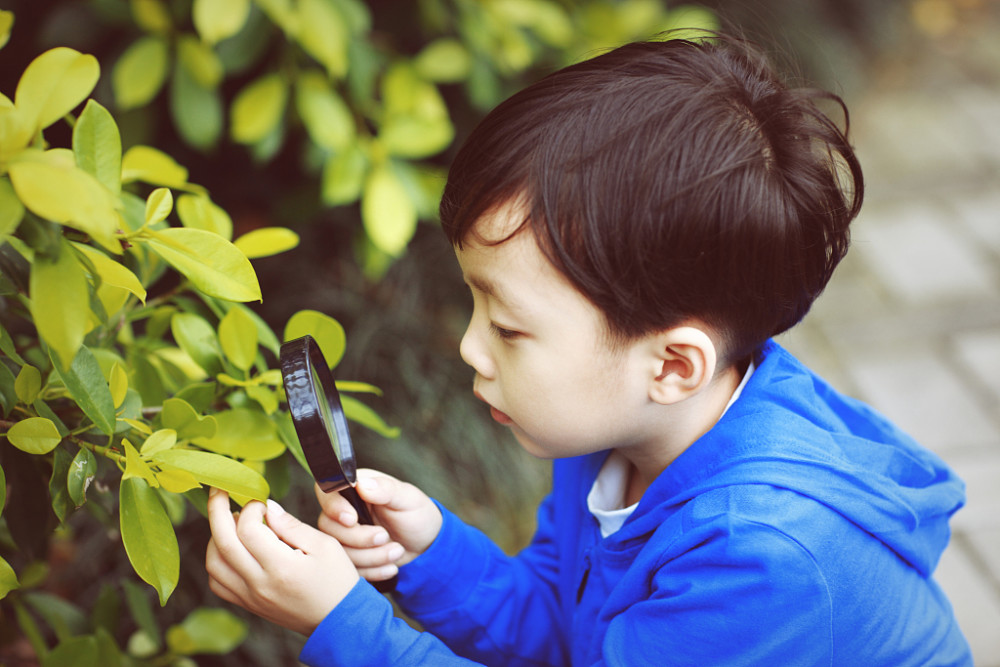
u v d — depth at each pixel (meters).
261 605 0.77
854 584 0.77
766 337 0.80
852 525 0.78
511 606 1.00
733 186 0.70
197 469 0.67
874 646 0.79
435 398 1.97
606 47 1.76
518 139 0.70
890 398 2.28
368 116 1.78
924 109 3.66
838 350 2.45
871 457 0.86
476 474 1.93
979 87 3.83
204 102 1.51
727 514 0.74
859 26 4.02
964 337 2.47
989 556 1.82
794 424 0.80
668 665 0.75
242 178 1.99
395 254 1.61
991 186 3.13
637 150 0.69
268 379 0.79
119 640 1.50
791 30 3.29
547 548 1.10
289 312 1.98
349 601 0.76
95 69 0.58
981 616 1.69
